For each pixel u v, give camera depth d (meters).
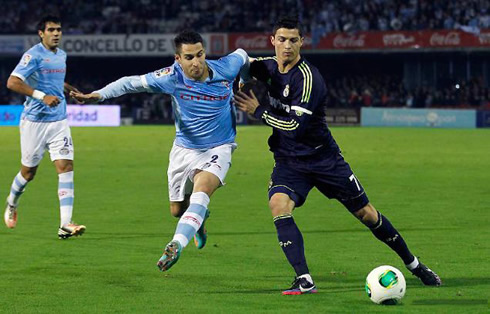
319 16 114.75
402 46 108.25
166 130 93.44
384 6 113.25
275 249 23.05
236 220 28.70
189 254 22.28
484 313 15.58
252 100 17.64
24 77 24.22
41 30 24.78
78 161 53.25
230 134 19.64
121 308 16.16
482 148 64.44
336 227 26.91
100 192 37.06
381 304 16.30
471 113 99.94
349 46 110.50
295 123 17.11
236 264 20.86
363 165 50.19
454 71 111.94
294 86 17.28
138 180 42.06
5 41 118.88
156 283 18.59
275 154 17.92
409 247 23.08
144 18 122.19
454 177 43.12
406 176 43.72
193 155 19.44
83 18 123.50
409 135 83.06
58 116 25.00
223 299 16.95
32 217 29.64
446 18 108.56
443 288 17.86
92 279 19.05
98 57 122.75
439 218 28.89
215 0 121.62
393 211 30.70
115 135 82.81
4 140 74.25
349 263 20.88
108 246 23.59
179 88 18.78
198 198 18.23
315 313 15.65
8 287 18.19
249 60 19.23
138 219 29.12
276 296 17.19
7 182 40.97
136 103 119.50
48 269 20.27
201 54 18.19
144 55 116.56
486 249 22.73
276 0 118.94
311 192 36.38
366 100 111.38
